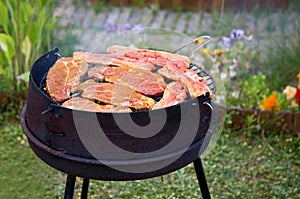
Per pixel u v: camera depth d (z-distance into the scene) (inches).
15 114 93.9
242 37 106.0
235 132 89.7
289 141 87.4
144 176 56.1
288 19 124.3
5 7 90.0
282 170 83.0
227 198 78.3
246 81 95.0
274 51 103.6
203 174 64.4
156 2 138.4
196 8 137.4
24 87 94.3
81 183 81.0
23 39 92.6
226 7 133.2
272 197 78.2
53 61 64.6
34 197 78.8
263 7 132.3
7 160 85.5
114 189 80.2
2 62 93.7
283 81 97.7
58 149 56.0
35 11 94.0
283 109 90.5
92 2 139.6
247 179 81.7
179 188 79.8
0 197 78.5
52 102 55.0
